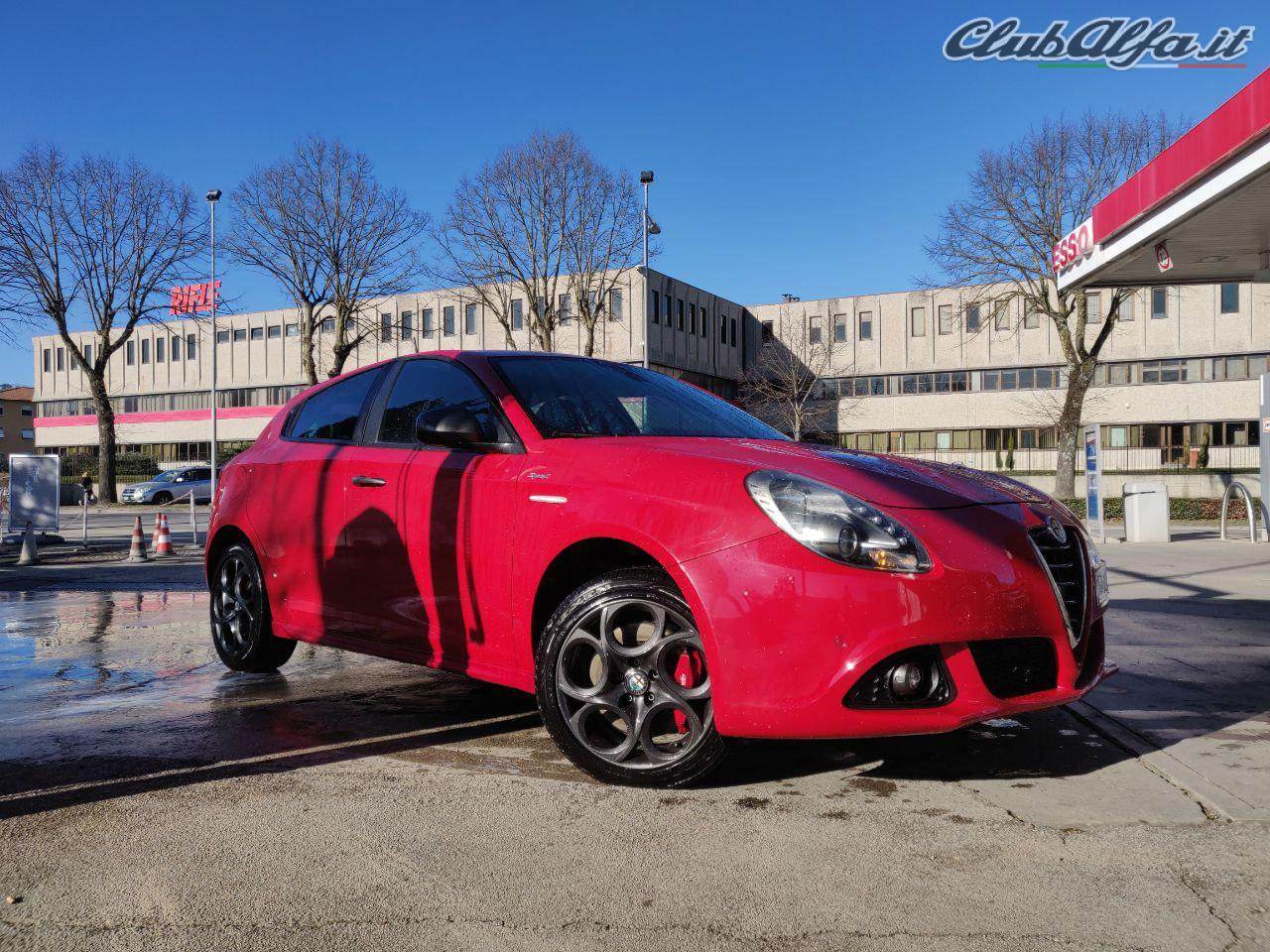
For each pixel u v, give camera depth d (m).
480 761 3.24
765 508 2.74
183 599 8.13
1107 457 43.38
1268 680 4.43
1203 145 9.60
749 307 52.75
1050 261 27.58
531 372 3.72
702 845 2.47
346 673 4.80
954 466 3.41
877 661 2.59
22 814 2.74
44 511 14.94
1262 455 13.26
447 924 2.05
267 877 2.29
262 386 54.94
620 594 2.92
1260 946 1.94
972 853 2.41
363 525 3.85
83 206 34.97
